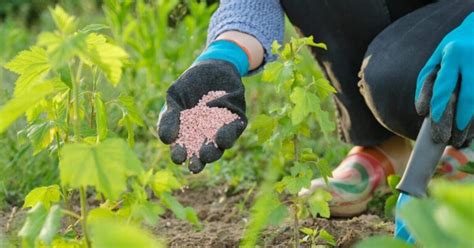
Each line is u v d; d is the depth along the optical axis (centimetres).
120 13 455
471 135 210
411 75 236
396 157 297
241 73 237
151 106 425
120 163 163
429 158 196
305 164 232
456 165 249
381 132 292
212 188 364
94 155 163
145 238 116
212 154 212
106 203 205
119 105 223
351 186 289
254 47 242
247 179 367
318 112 220
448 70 198
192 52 474
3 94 381
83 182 162
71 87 197
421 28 244
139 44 461
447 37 210
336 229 279
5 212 330
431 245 112
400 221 203
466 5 249
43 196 211
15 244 261
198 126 215
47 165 359
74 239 197
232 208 338
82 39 165
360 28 270
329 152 382
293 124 220
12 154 358
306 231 244
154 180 192
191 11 485
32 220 177
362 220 288
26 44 558
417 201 116
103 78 412
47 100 217
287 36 498
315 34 275
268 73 226
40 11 673
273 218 223
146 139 412
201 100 221
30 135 211
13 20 665
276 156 344
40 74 190
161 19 472
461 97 198
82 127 221
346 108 290
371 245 122
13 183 353
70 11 624
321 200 235
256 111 436
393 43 245
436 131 196
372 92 246
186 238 280
